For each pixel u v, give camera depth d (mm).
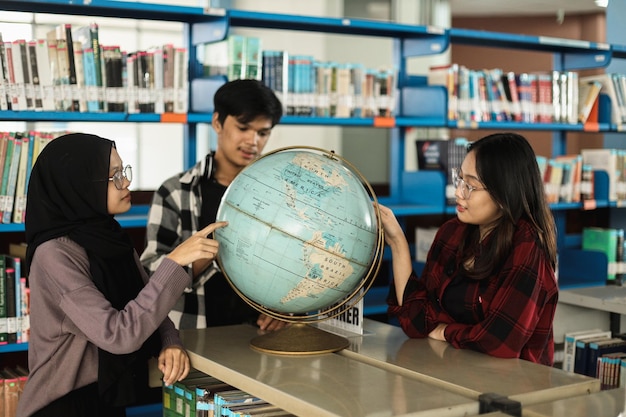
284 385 1577
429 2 5922
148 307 1810
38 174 1890
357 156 6086
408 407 1425
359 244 1743
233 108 2637
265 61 3594
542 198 1940
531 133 7438
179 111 3305
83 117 3098
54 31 3078
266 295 1769
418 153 4270
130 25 6031
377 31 3871
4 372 3133
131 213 3654
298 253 1692
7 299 3016
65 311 1804
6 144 3039
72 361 1864
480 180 1915
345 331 2111
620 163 4551
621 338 3256
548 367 1750
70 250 1850
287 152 1831
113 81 3168
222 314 2709
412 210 3912
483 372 1692
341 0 6047
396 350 1897
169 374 1859
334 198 1723
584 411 1456
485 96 4129
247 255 1732
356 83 3799
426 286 2100
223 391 1885
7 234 3432
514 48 4516
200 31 3492
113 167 1912
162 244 2662
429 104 4023
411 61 5914
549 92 4332
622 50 4539
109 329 1772
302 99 3660
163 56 3260
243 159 2693
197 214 2676
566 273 4648
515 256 1891
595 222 4945
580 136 7336
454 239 2082
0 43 2984
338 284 1755
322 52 6113
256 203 1723
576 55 4688
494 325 1846
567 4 6676
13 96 3006
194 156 3580
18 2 3043
